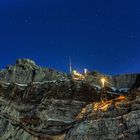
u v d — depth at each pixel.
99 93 68.44
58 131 60.59
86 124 58.81
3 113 60.22
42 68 72.75
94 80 74.19
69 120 63.03
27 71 71.50
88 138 57.31
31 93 66.81
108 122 57.59
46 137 59.75
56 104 64.75
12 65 72.25
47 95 66.25
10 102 64.00
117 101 62.03
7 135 58.12
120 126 56.56
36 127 60.94
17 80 70.31
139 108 57.94
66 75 74.31
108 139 56.19
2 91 66.50
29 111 63.53
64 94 66.75
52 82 68.81
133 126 55.59
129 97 62.50
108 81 75.69
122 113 58.50
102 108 61.44
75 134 58.38
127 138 55.22
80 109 64.69
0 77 70.00
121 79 76.06
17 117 61.66
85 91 68.00
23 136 58.97
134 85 73.94
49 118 62.81
